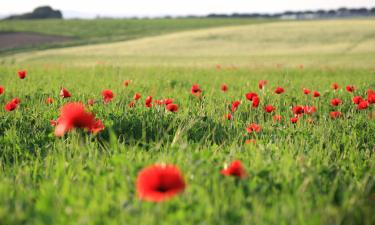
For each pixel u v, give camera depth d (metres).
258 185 3.45
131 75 16.20
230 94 9.77
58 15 123.38
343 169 4.38
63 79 12.99
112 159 4.07
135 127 6.07
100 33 76.75
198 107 7.54
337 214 2.94
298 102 8.83
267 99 8.93
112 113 6.58
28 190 3.58
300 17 137.25
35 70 17.67
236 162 3.26
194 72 19.23
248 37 59.88
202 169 3.65
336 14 137.75
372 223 3.01
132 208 2.88
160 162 3.89
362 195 3.49
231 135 5.79
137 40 62.50
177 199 3.01
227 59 38.16
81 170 3.93
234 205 3.03
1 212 2.89
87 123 3.53
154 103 7.13
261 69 22.09
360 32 59.84
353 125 6.47
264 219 2.84
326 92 10.27
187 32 69.19
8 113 6.56
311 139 5.63
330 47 48.56
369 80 14.25
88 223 2.71
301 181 3.60
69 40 66.69
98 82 12.30
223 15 140.62
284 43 54.03
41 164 4.45
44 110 6.98
